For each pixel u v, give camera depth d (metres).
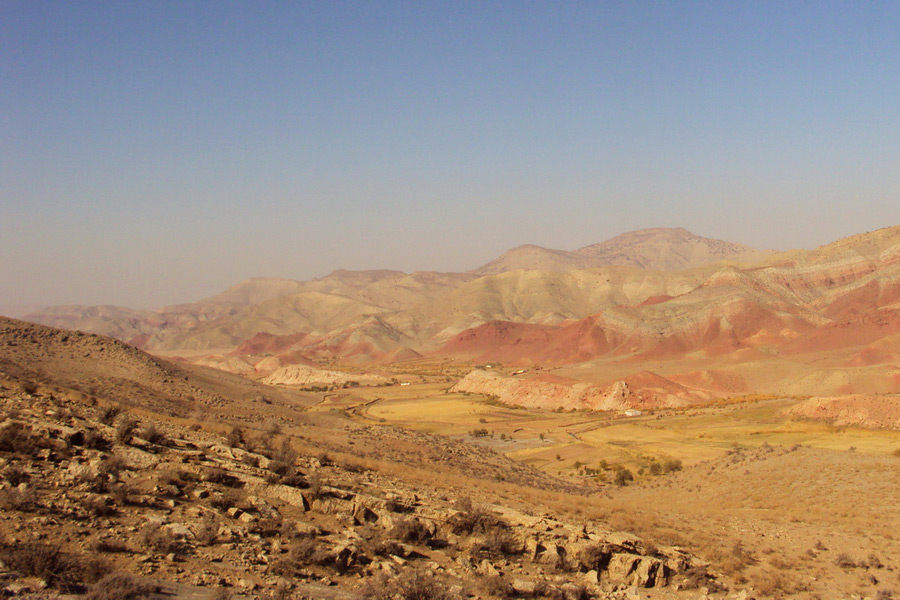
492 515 28.62
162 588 17.55
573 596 22.64
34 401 33.66
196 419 55.38
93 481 23.03
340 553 21.78
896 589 28.52
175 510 22.83
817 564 31.64
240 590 18.48
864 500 45.59
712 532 36.31
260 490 26.47
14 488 21.05
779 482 53.25
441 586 20.72
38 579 16.61
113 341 93.12
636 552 27.78
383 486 32.59
